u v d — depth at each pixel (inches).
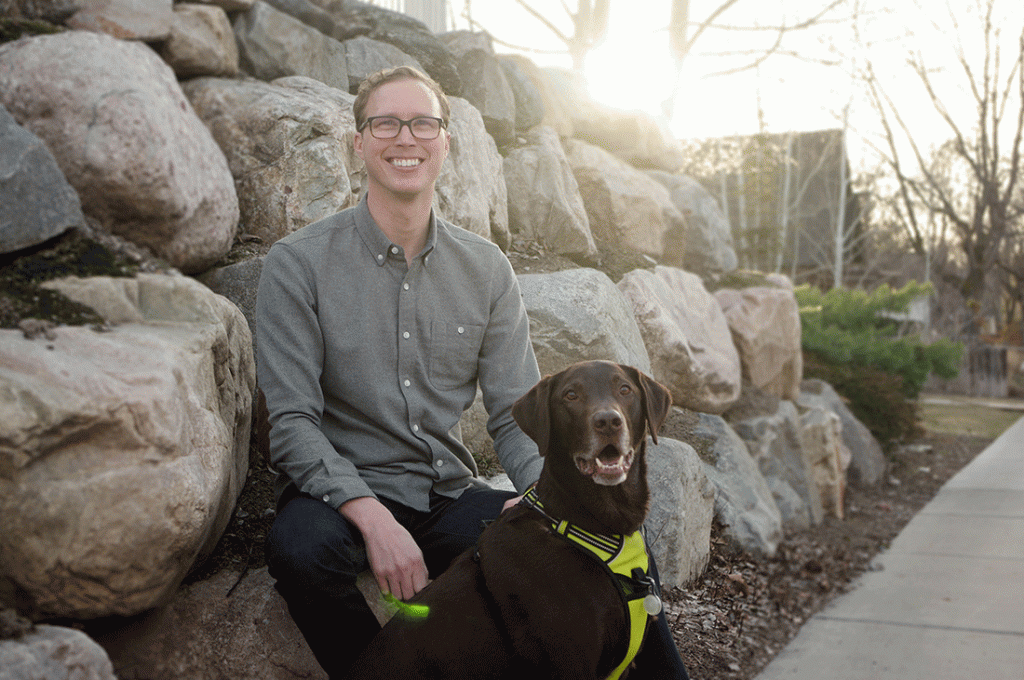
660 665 90.2
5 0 128.8
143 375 86.7
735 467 215.6
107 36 124.3
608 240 254.2
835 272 896.9
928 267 1064.2
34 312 91.1
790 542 224.5
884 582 208.8
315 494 89.8
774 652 157.8
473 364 107.1
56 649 71.9
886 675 147.8
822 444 277.9
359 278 100.0
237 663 96.3
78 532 78.4
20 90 115.5
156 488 83.4
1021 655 156.2
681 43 405.1
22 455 75.0
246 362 124.5
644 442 93.0
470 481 107.9
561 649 80.0
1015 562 222.5
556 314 176.9
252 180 151.9
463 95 218.8
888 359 427.2
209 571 106.1
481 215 187.0
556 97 267.1
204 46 157.5
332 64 185.8
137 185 117.9
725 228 333.4
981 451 440.5
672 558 151.9
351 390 99.1
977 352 878.4
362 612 89.4
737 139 737.0
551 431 89.5
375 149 99.8
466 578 85.3
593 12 382.0
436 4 287.3
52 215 102.5
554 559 83.2
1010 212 1269.7
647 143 305.4
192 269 136.3
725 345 253.4
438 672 80.7
